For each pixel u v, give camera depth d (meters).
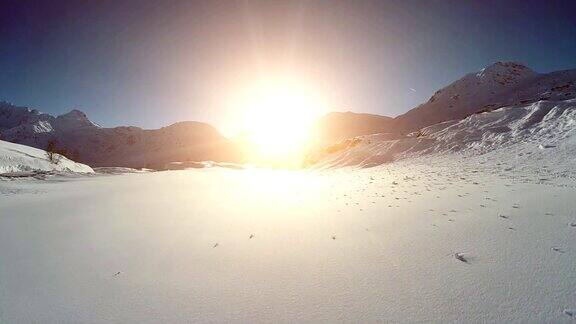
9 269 5.65
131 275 5.00
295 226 7.31
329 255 5.22
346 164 39.44
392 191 11.41
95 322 3.67
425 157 28.31
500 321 3.05
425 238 5.51
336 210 8.83
